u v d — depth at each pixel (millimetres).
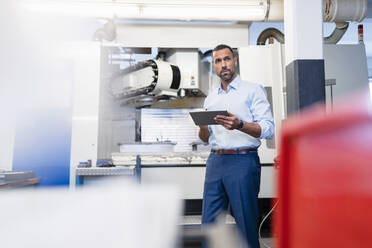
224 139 1651
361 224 113
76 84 3104
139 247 193
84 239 196
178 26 3738
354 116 116
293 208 134
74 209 206
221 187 1665
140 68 3156
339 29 3570
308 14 2158
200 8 3271
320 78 2121
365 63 3412
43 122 3020
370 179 113
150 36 3715
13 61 3070
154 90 3143
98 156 3090
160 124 3973
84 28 3820
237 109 1787
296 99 2119
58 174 2965
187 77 3490
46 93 3062
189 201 3031
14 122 2994
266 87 3383
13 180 1791
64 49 3131
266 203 3072
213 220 1640
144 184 226
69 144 3016
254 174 1621
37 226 196
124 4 3246
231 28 3801
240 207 1558
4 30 3047
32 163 2963
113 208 202
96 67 3135
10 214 203
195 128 3980
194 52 3574
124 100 3605
